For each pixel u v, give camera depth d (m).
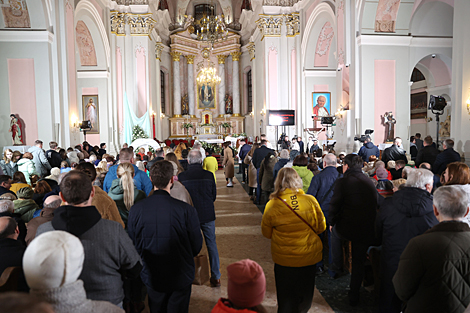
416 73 18.58
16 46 10.13
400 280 1.85
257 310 1.25
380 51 10.80
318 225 2.51
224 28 19.97
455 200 1.75
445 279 1.70
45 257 1.06
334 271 3.74
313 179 3.95
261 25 18.78
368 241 3.08
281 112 16.86
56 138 10.52
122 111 17.59
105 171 5.05
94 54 15.77
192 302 3.35
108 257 1.77
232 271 1.24
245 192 9.77
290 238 2.46
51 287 1.07
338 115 12.50
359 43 10.77
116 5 17.00
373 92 10.82
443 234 1.74
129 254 1.85
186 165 6.28
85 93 16.00
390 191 3.61
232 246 5.02
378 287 3.29
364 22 10.70
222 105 25.84
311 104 17.39
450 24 12.64
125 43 17.58
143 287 3.78
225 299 1.29
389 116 10.64
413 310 1.82
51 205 2.73
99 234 1.75
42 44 10.20
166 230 2.30
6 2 9.77
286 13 18.50
